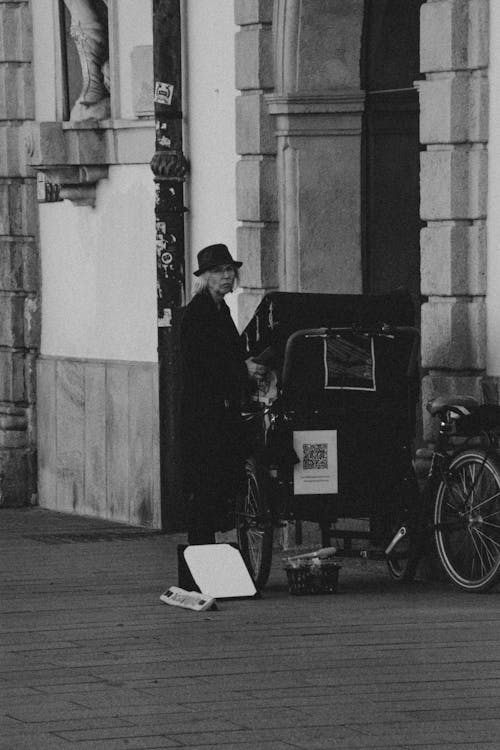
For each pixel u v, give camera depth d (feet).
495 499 56.49
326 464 59.47
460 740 36.81
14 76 96.22
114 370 87.20
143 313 85.35
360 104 73.56
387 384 59.62
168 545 75.82
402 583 60.75
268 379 59.67
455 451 57.72
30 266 95.76
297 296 59.36
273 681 42.83
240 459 59.72
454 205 62.18
